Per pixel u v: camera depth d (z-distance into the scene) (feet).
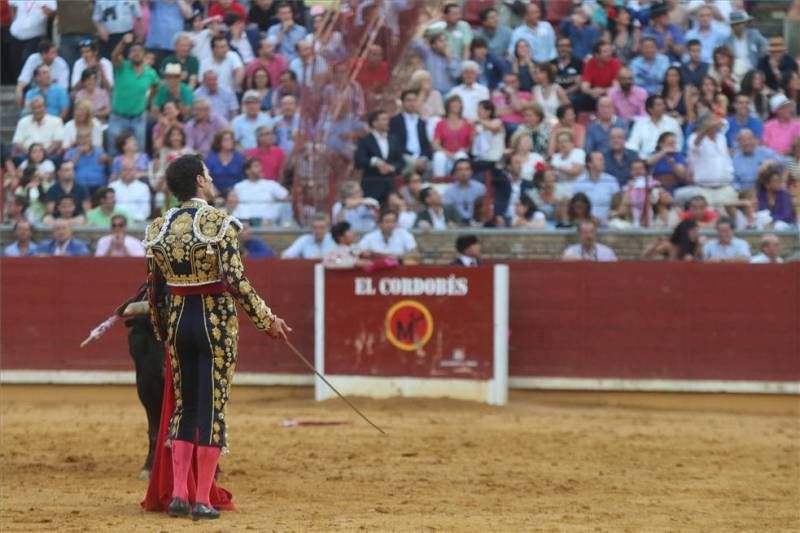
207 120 143.43
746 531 59.31
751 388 127.85
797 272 127.95
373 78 143.74
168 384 61.82
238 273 57.62
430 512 63.46
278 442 97.19
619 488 74.43
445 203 136.98
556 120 140.97
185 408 60.39
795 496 72.49
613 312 129.59
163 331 62.23
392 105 143.84
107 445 95.81
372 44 144.25
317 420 113.39
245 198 138.82
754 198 135.33
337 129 141.08
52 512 61.82
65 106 147.84
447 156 139.33
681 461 88.99
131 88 145.48
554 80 143.43
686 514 64.34
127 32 149.28
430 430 106.22
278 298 132.46
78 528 56.44
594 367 129.59
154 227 59.57
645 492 72.95
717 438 104.42
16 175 143.64
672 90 140.67
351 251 130.00
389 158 139.23
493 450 93.50
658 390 128.88
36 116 146.30
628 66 143.74
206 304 58.80
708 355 128.57
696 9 145.48
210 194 61.31
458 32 145.28
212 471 59.26
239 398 131.54
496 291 126.11
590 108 142.92
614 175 136.67
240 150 142.72
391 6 145.18
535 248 134.62
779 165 135.23
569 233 134.00
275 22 150.92
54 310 134.10
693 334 128.77
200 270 58.29
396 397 127.24
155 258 59.52
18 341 134.41
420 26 145.69
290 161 141.38
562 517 62.18
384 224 133.08
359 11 145.38
